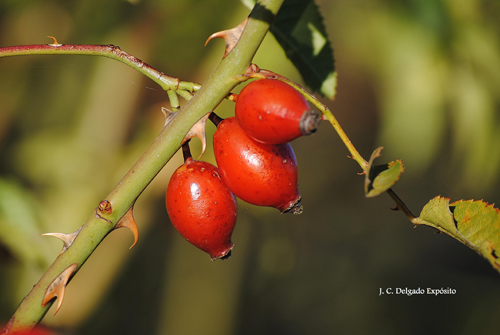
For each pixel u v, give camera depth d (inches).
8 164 15.8
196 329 20.5
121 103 16.4
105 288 18.2
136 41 15.7
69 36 16.2
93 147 16.3
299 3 11.8
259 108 10.4
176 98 10.8
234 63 10.6
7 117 16.1
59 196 15.6
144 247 19.1
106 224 10.6
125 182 10.6
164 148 10.6
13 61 15.8
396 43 14.7
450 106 14.7
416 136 15.6
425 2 13.9
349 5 15.8
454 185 18.1
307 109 10.4
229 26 15.1
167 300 20.0
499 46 13.8
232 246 11.0
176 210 10.9
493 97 14.2
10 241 12.2
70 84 16.4
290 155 10.9
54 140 16.2
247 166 10.7
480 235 10.6
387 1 14.9
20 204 12.3
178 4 15.0
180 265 20.2
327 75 12.0
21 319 10.4
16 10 15.6
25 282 14.4
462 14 13.6
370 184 10.3
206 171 10.9
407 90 14.8
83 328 17.7
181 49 15.6
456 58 14.0
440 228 10.7
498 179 17.4
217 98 10.6
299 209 10.9
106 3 15.6
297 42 12.0
